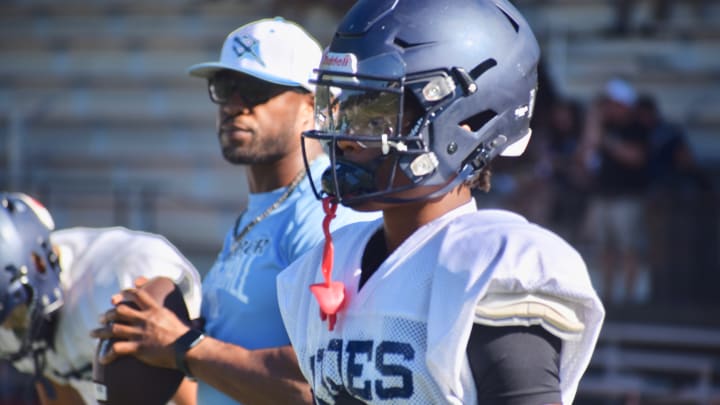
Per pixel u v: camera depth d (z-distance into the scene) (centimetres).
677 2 3039
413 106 641
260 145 1006
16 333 1090
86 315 1089
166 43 3369
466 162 655
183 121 3266
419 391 605
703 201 2191
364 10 660
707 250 2186
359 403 638
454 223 634
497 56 650
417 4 650
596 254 2241
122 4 3450
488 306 579
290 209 980
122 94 3338
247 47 1021
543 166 2284
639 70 2984
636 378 2119
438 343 582
